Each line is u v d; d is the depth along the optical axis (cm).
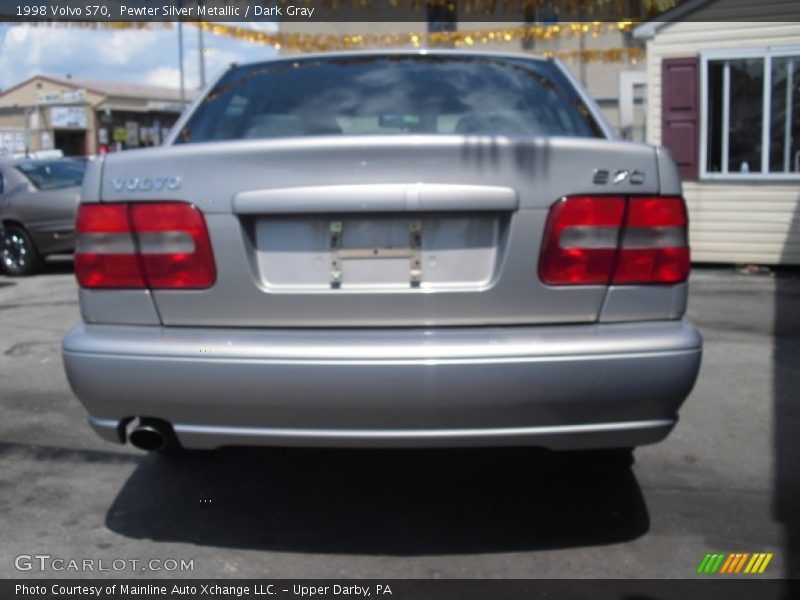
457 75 368
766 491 362
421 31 1397
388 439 269
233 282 274
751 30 953
